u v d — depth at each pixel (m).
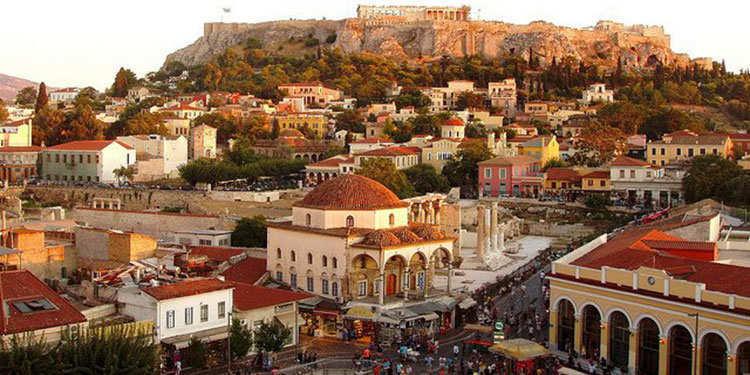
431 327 121.19
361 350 113.38
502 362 104.06
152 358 88.12
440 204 178.00
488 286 146.00
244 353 105.06
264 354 106.12
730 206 187.50
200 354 99.69
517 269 168.50
